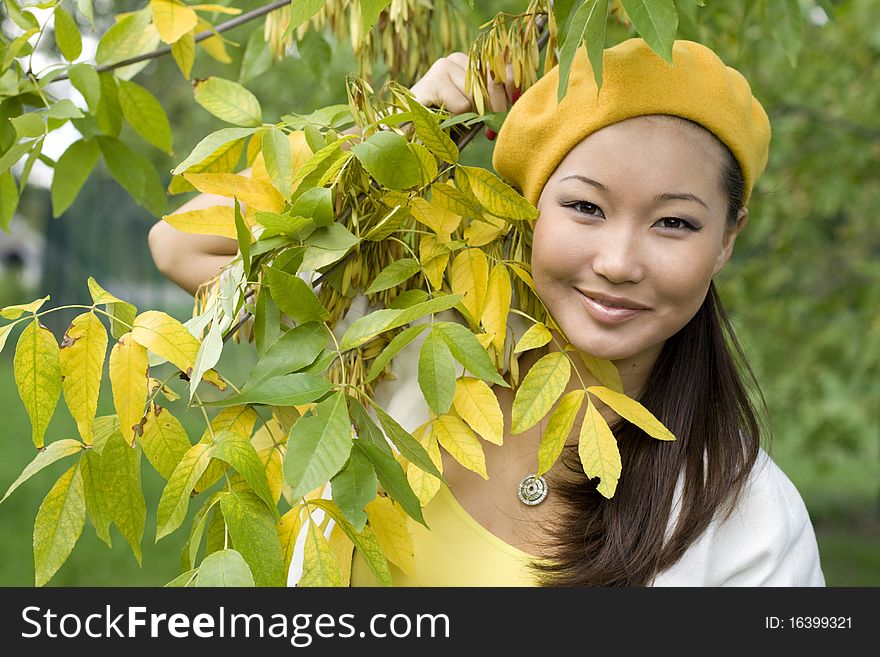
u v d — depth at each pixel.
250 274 1.16
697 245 1.14
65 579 5.43
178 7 1.45
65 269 12.99
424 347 1.07
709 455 1.30
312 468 0.96
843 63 4.94
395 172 1.13
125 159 1.66
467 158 3.15
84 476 1.12
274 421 1.28
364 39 1.56
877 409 5.59
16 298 15.27
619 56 1.12
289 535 1.09
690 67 1.12
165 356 1.06
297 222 1.13
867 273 5.21
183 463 1.03
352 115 1.28
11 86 1.49
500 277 1.22
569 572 1.25
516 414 1.15
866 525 8.12
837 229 5.29
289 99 3.82
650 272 1.13
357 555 1.35
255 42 1.88
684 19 1.81
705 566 1.27
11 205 1.63
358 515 0.99
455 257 1.26
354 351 1.29
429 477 1.18
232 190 1.21
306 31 1.82
